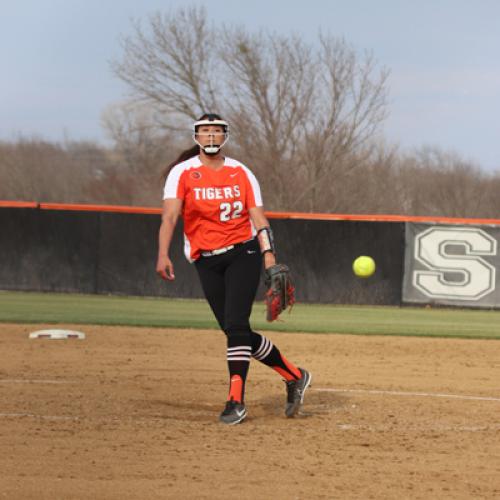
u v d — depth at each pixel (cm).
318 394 2625
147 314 5231
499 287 6381
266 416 2247
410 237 6450
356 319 5338
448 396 2633
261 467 1644
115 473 1573
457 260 6406
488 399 2589
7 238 6712
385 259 6469
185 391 2630
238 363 2130
